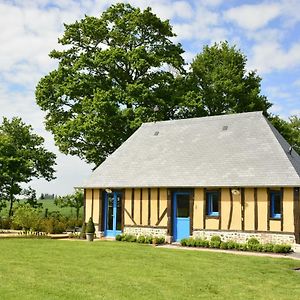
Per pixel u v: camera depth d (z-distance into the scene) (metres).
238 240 18.92
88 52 31.69
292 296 10.12
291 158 19.75
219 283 11.19
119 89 29.58
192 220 20.16
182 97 30.75
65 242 19.06
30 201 31.33
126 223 21.98
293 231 17.83
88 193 23.47
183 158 21.88
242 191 19.03
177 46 32.62
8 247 16.70
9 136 31.66
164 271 12.45
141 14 30.66
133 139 25.09
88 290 9.88
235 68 35.34
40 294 9.32
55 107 31.17
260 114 22.14
